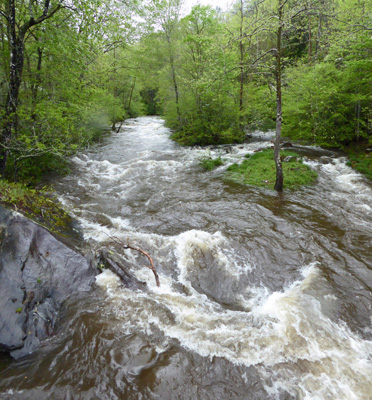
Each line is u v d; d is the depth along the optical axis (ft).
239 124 62.28
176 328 13.82
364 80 40.57
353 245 21.25
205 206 28.14
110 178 37.29
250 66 29.12
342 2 44.42
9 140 24.94
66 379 11.05
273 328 14.02
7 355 11.85
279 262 19.48
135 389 10.83
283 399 10.71
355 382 11.35
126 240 21.44
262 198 29.94
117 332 13.35
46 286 14.57
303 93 47.14
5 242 14.71
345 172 38.11
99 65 45.44
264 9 31.48
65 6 26.09
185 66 60.44
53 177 36.19
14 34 24.25
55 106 30.09
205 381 11.30
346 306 15.62
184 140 64.44
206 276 18.20
